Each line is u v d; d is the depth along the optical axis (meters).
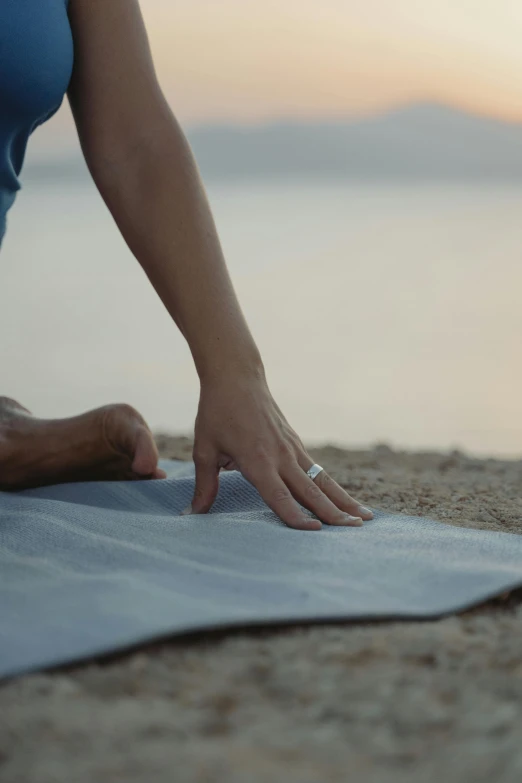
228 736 0.67
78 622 0.83
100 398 7.30
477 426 6.43
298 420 6.61
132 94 1.37
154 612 0.85
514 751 0.63
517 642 0.85
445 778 0.60
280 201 58.50
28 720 0.68
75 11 1.38
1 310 13.00
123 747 0.64
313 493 1.23
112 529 1.17
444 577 1.00
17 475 1.50
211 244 1.32
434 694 0.74
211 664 0.80
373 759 0.63
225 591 0.94
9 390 7.63
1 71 1.26
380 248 21.58
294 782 0.59
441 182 119.75
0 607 0.87
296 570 1.02
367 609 0.90
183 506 1.38
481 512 1.51
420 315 12.19
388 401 7.33
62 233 28.06
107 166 1.37
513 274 16.31
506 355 9.42
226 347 1.26
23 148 1.42
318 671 0.78
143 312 12.97
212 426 1.25
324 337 10.73
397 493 1.68
